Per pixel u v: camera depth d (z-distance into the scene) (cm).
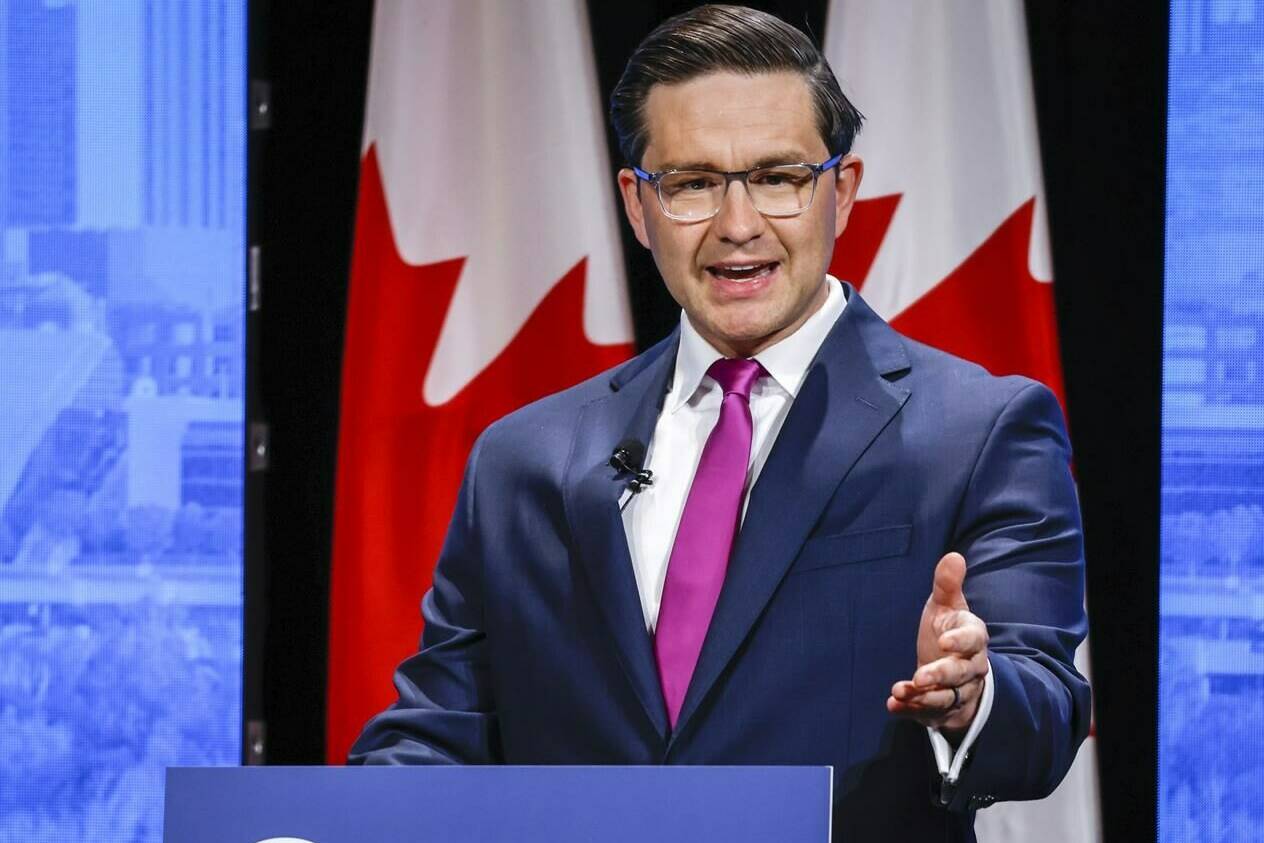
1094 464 1054
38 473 1127
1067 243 1065
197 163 1134
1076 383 1059
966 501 553
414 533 1067
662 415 609
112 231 1134
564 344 1075
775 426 589
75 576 1120
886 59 1055
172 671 1115
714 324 579
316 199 1121
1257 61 1056
